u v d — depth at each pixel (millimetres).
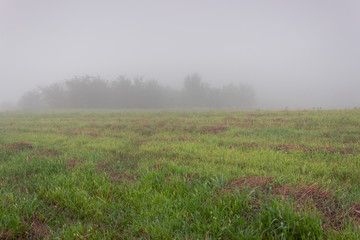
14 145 7449
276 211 2631
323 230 2412
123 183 4148
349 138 7070
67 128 11602
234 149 6453
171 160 5484
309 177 4062
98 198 3432
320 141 7008
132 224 2846
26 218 2967
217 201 3098
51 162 5355
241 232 2439
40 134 9789
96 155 6145
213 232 2543
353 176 4035
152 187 3914
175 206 3090
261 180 3865
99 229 2748
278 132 8578
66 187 3932
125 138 8820
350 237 2207
